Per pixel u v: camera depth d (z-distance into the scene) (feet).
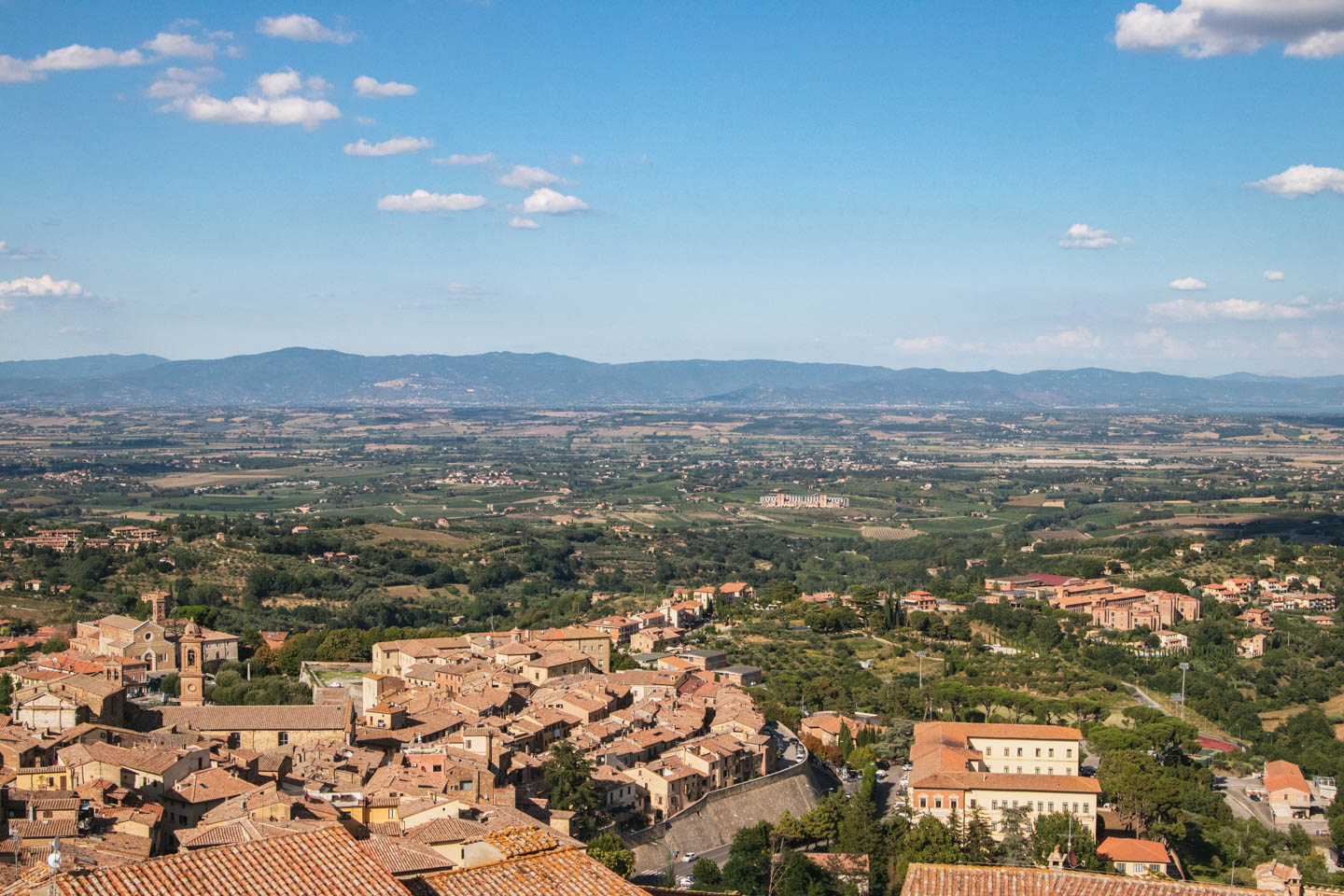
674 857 625.41
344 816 492.13
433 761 586.04
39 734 616.39
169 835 469.57
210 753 562.25
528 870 208.13
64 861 389.39
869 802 652.89
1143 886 246.27
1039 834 631.97
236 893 177.27
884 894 589.73
